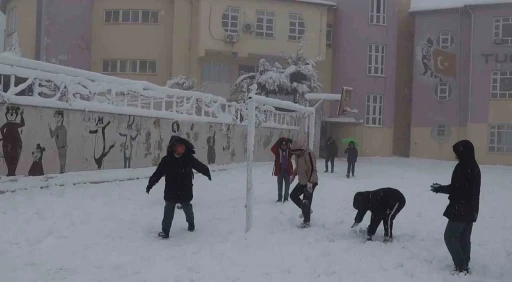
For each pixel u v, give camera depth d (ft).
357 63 129.08
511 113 119.85
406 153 138.21
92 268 24.59
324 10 121.90
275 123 88.28
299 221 36.50
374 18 130.41
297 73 108.17
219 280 23.06
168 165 31.27
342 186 58.75
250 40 114.83
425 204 46.70
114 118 52.03
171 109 62.18
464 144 24.84
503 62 120.78
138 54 115.14
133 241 29.96
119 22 115.44
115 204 38.99
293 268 24.98
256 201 45.06
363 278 23.67
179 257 26.78
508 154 119.85
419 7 131.44
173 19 114.42
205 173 32.04
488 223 38.73
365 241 30.86
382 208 30.68
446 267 26.08
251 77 108.88
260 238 30.83
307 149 34.96
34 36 110.63
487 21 122.42
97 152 49.96
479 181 24.77
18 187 39.55
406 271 24.99
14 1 116.57
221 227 34.04
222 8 112.88
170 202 31.04
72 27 111.86
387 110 130.41
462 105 126.31
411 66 137.90
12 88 41.06
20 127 41.75
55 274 23.56
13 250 26.58
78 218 33.60
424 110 130.41
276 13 117.08
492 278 24.66
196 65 114.32
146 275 23.58
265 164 80.02
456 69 126.93
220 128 71.00
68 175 45.39
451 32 128.26
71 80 46.83
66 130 46.24
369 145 128.67
